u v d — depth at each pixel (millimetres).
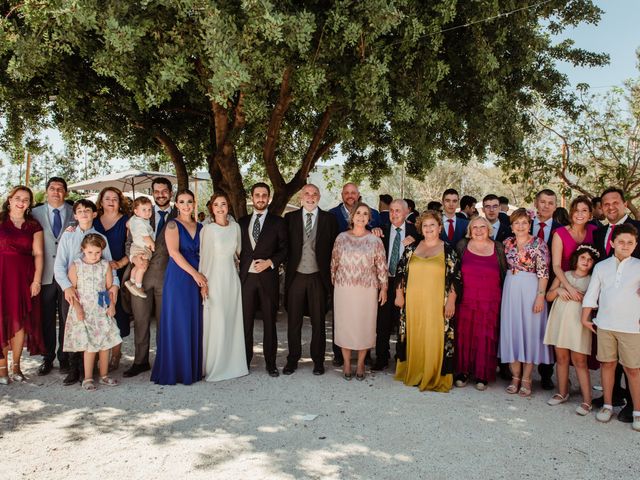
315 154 10297
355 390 5176
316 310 5711
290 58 6043
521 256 5117
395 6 5820
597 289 4477
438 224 5363
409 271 5398
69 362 5582
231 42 4887
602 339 4395
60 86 7633
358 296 5434
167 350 5262
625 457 3717
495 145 7570
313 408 4645
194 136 11414
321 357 5746
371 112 6102
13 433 4043
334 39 5738
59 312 5629
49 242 5590
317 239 5727
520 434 4109
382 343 5977
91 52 6055
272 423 4285
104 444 3854
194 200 5582
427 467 3535
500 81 8055
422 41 6660
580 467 3559
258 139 11242
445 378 5227
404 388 5258
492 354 5266
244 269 5695
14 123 9742
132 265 5555
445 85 8305
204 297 5469
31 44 5359
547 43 7902
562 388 4871
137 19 5227
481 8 6703
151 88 6023
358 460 3627
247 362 5855
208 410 4574
